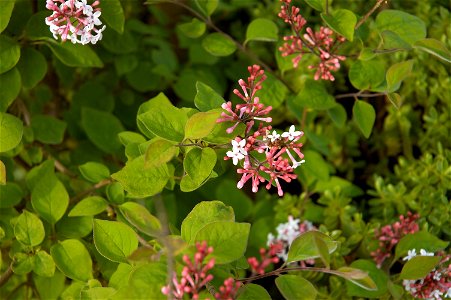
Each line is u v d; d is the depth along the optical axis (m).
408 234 0.58
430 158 0.64
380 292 0.57
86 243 0.57
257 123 0.63
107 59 0.69
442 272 0.55
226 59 0.74
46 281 0.58
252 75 0.52
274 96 0.63
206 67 0.73
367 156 0.71
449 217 0.62
